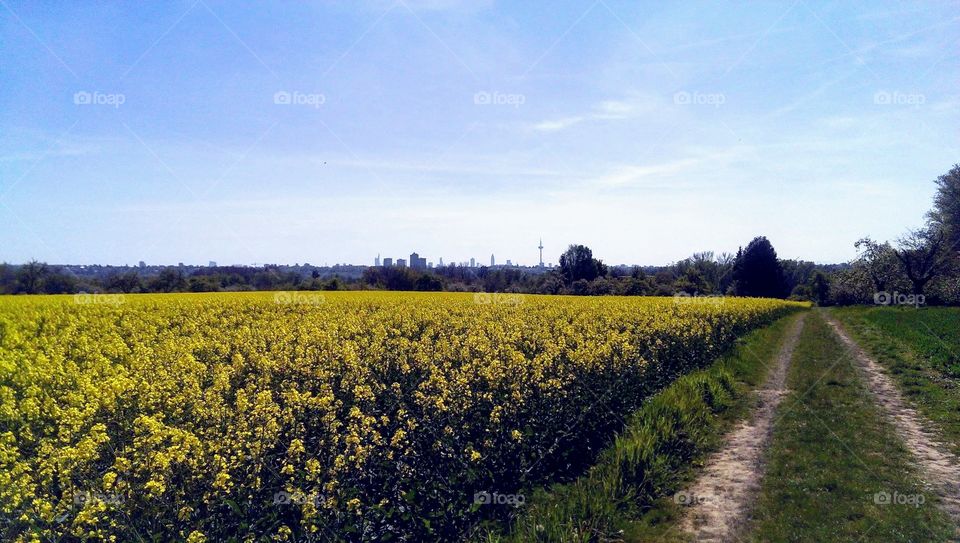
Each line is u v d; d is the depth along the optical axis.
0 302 25.53
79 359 13.72
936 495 8.23
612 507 7.62
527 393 9.83
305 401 8.23
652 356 15.21
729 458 10.08
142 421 7.08
